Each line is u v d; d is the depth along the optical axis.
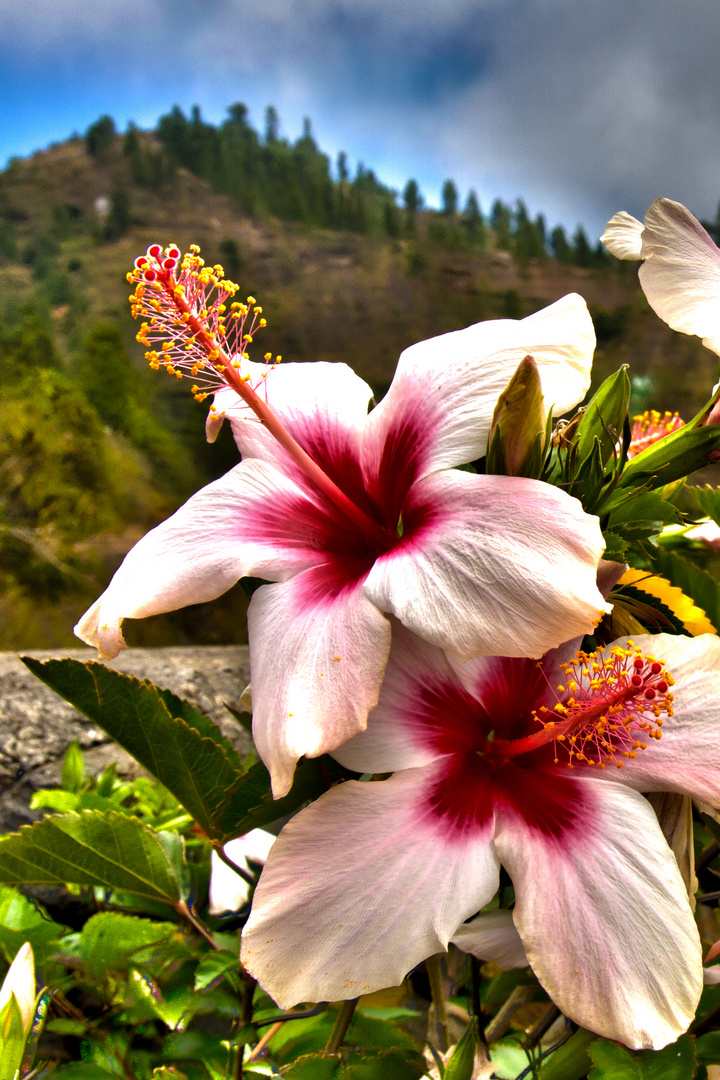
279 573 0.21
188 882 0.26
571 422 0.22
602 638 0.22
